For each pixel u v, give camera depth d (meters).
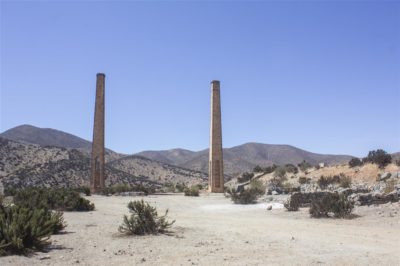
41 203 25.38
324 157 181.50
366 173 46.94
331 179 44.53
